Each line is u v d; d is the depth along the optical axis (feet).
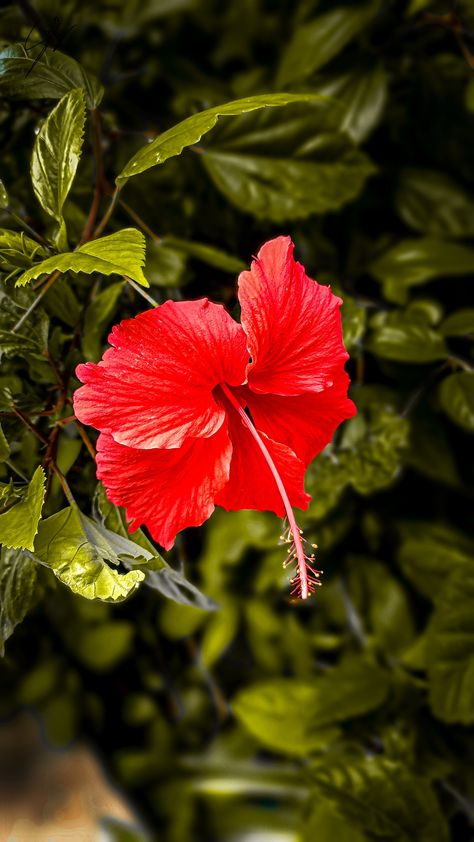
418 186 3.07
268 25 3.22
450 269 2.90
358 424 2.60
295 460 2.00
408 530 3.08
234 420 2.00
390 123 3.06
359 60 2.94
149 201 2.57
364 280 3.00
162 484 1.91
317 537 2.99
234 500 2.01
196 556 3.17
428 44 2.99
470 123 3.06
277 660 3.62
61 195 2.06
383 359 2.83
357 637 3.42
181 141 2.00
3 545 2.03
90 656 3.66
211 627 3.46
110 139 2.58
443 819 2.76
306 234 2.85
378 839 2.74
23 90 2.18
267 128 2.53
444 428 3.06
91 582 1.97
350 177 2.55
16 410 2.10
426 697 2.97
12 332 2.08
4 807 4.02
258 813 3.80
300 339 1.99
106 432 1.88
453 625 2.72
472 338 2.78
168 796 3.95
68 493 2.04
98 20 2.93
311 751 3.12
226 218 2.71
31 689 3.90
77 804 4.05
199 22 3.16
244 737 3.78
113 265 1.86
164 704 4.06
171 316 1.89
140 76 2.96
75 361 2.18
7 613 2.05
